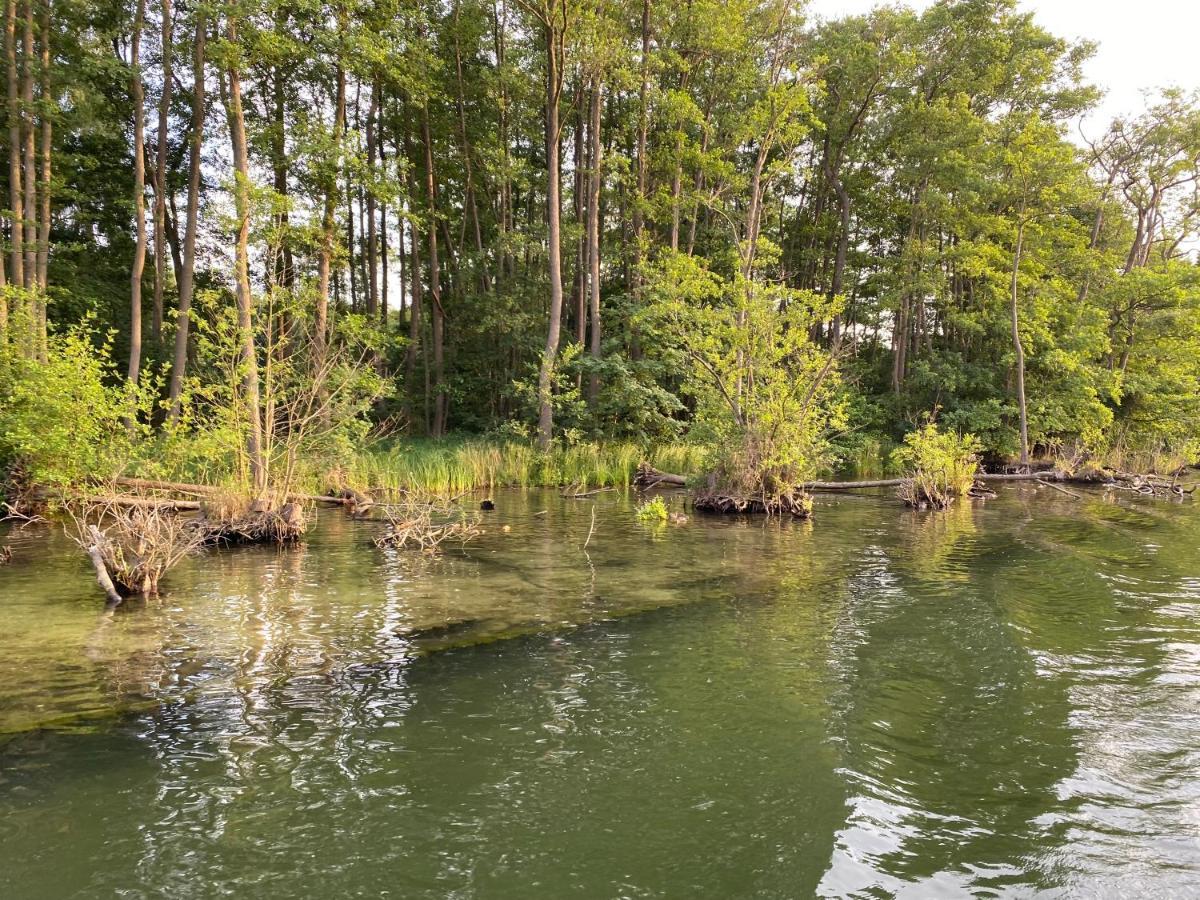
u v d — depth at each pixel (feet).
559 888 9.23
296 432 36.81
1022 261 82.12
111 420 39.47
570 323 95.04
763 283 49.83
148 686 15.57
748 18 80.53
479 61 85.81
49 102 49.42
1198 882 9.37
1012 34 90.43
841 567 28.73
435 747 13.04
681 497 52.39
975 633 19.79
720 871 9.57
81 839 10.16
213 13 45.47
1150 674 16.84
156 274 69.51
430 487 51.62
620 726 13.97
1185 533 38.40
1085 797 11.55
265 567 27.66
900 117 90.12
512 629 20.02
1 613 20.72
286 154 64.39
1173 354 84.69
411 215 61.98
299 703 14.87
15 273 49.83
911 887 9.25
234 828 10.48
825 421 48.19
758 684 16.12
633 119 83.76
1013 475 70.44
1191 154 94.17
